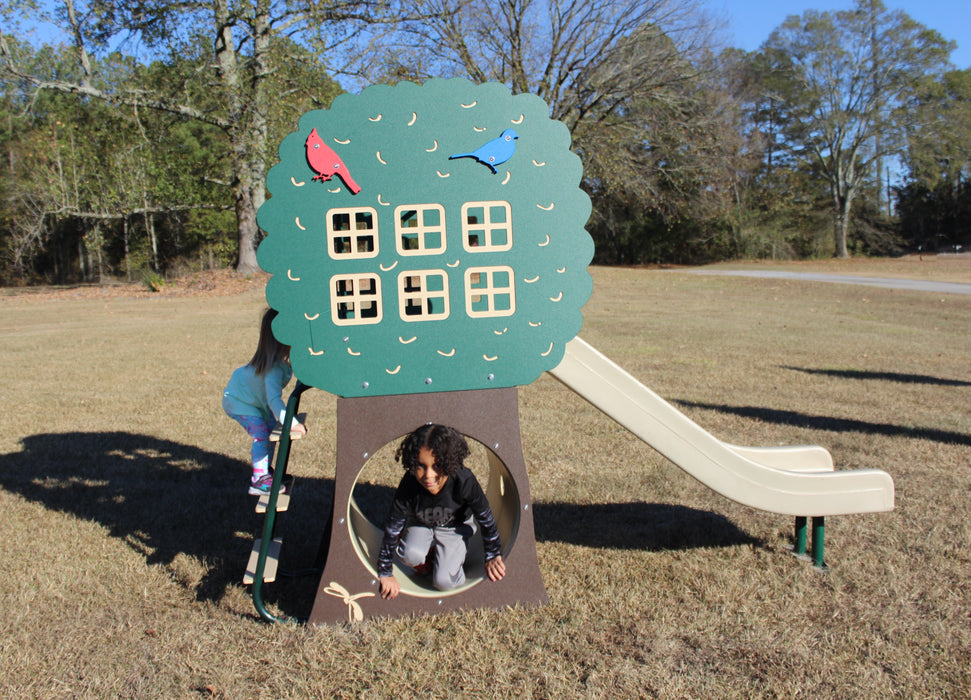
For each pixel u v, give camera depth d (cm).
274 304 304
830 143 4797
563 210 321
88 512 448
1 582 352
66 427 654
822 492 351
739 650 289
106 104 2436
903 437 592
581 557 379
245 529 425
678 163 2972
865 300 1916
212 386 837
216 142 2597
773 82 4766
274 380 349
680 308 1764
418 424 316
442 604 319
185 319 1606
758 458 377
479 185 315
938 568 358
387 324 311
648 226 4809
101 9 2209
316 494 482
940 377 869
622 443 589
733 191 4625
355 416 312
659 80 2678
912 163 4675
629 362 973
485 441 321
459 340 316
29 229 3375
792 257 4866
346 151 305
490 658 283
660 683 266
